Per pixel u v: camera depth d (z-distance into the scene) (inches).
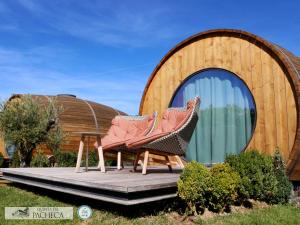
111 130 367.2
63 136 485.7
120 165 345.7
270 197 271.7
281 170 281.9
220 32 384.8
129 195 214.2
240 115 366.6
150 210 233.3
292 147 315.6
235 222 213.3
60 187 271.9
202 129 394.9
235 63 369.7
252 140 343.9
